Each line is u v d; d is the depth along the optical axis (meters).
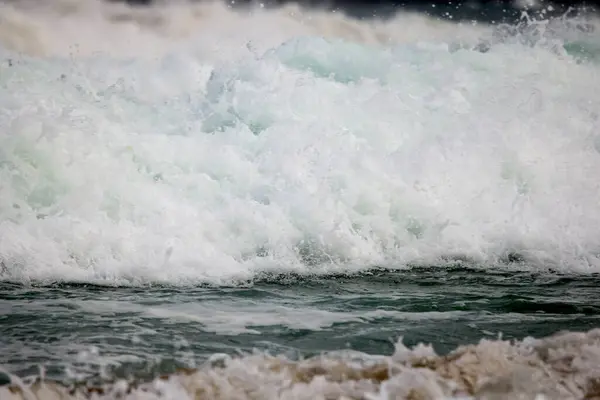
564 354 16.12
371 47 38.47
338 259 27.75
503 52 39.38
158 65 36.69
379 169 30.78
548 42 40.56
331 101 34.22
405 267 27.20
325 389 14.27
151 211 28.62
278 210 28.89
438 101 35.47
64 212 28.34
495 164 32.12
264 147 31.75
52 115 31.28
